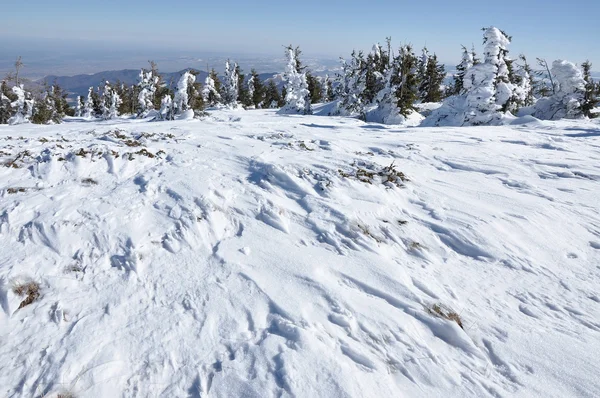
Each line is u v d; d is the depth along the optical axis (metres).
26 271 3.82
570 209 6.38
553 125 15.27
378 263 4.43
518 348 3.41
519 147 10.62
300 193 5.96
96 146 7.21
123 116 43.09
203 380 2.82
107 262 4.10
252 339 3.22
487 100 19.02
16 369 2.83
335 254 4.54
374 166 7.25
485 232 5.30
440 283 4.29
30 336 3.12
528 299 4.13
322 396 2.70
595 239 5.50
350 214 5.36
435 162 8.65
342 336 3.32
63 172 6.06
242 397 2.68
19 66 28.42
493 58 19.20
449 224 5.50
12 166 6.20
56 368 2.84
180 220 4.84
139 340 3.14
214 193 5.61
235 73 46.69
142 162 6.78
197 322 3.38
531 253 5.00
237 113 27.55
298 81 32.09
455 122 20.80
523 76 30.77
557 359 3.29
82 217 4.78
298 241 4.75
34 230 4.46
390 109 25.98
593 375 3.12
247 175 6.49
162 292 3.72
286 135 10.21
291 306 3.60
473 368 3.18
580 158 9.33
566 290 4.32
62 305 3.47
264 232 4.86
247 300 3.66
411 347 3.31
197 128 11.52
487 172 8.14
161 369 2.90
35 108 27.89
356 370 2.96
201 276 3.96
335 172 6.73
